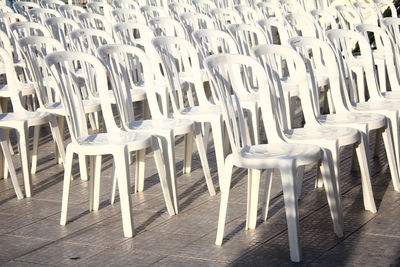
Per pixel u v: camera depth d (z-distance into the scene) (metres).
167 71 5.59
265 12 8.78
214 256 4.14
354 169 5.73
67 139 7.46
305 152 4.16
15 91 5.89
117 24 6.64
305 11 9.55
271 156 4.15
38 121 5.70
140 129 5.15
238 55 4.48
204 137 6.55
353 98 5.84
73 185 5.82
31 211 5.21
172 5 8.84
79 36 6.46
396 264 3.88
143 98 6.46
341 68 5.45
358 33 5.69
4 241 4.60
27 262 4.21
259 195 5.27
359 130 4.92
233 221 4.74
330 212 4.76
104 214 5.04
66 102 4.79
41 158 6.78
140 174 5.51
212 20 7.61
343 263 3.93
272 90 4.72
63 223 4.85
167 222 4.80
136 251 4.29
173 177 4.97
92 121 7.75
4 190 5.79
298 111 8.20
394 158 5.20
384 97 5.88
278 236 4.41
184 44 5.77
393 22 7.03
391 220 4.59
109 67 5.20
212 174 5.97
